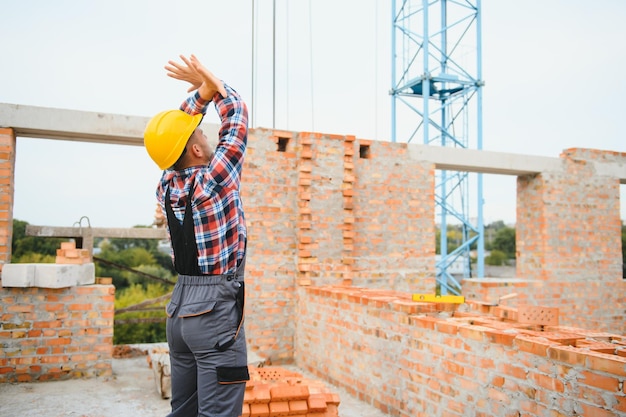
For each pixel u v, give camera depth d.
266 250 8.02
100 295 6.88
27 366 6.55
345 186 8.45
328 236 8.29
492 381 4.04
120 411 5.51
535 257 10.05
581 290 10.09
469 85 15.03
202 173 2.23
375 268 8.65
